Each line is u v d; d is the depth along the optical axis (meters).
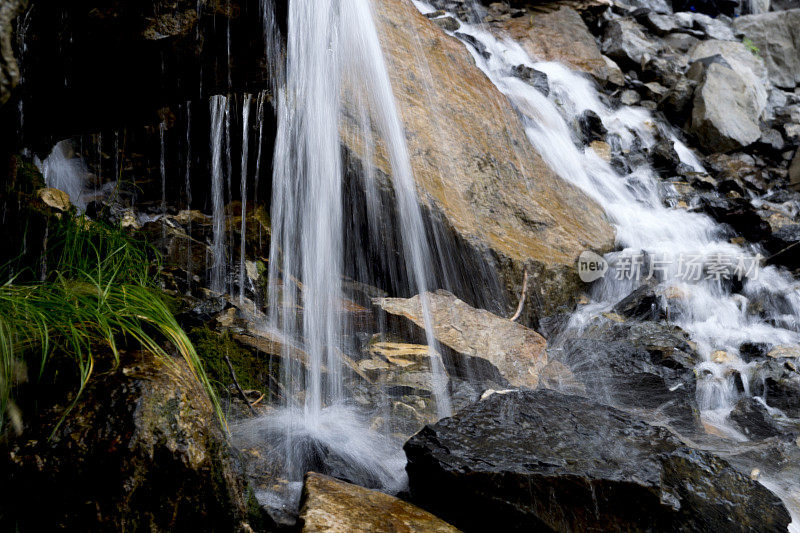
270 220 5.17
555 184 6.50
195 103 5.04
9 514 2.31
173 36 3.56
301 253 5.17
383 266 5.27
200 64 3.85
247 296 4.57
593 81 9.05
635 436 3.22
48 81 3.52
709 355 5.39
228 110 5.06
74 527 2.31
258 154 5.20
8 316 2.75
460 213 5.32
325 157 5.13
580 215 6.38
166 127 5.12
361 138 5.27
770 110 10.52
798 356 5.41
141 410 2.42
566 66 8.96
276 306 4.57
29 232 3.77
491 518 2.88
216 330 4.01
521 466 2.90
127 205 5.12
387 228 5.19
